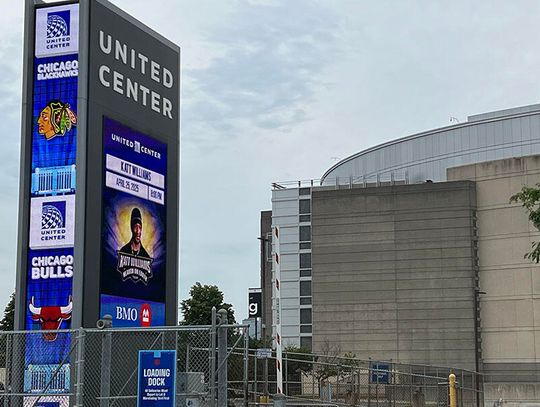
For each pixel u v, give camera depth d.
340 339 96.06
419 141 109.19
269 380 32.25
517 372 87.00
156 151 23.59
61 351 20.11
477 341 83.50
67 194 20.67
